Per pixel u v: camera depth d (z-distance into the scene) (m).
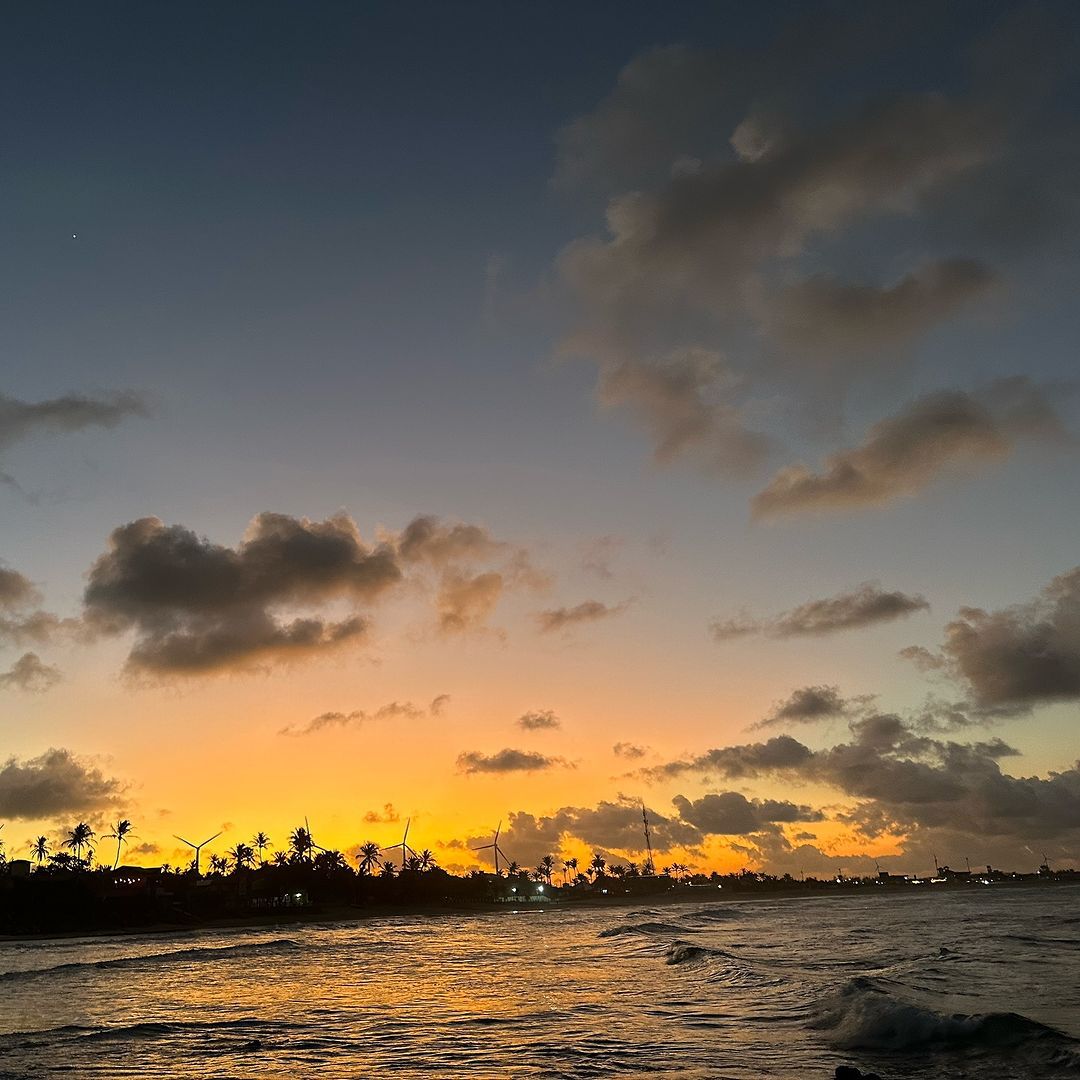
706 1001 33.22
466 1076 21.17
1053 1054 20.91
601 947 68.44
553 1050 24.23
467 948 74.50
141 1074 22.47
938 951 50.66
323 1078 21.39
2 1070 23.47
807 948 58.06
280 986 44.94
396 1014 32.66
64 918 150.62
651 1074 20.81
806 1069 20.86
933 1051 22.23
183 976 52.91
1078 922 78.50
